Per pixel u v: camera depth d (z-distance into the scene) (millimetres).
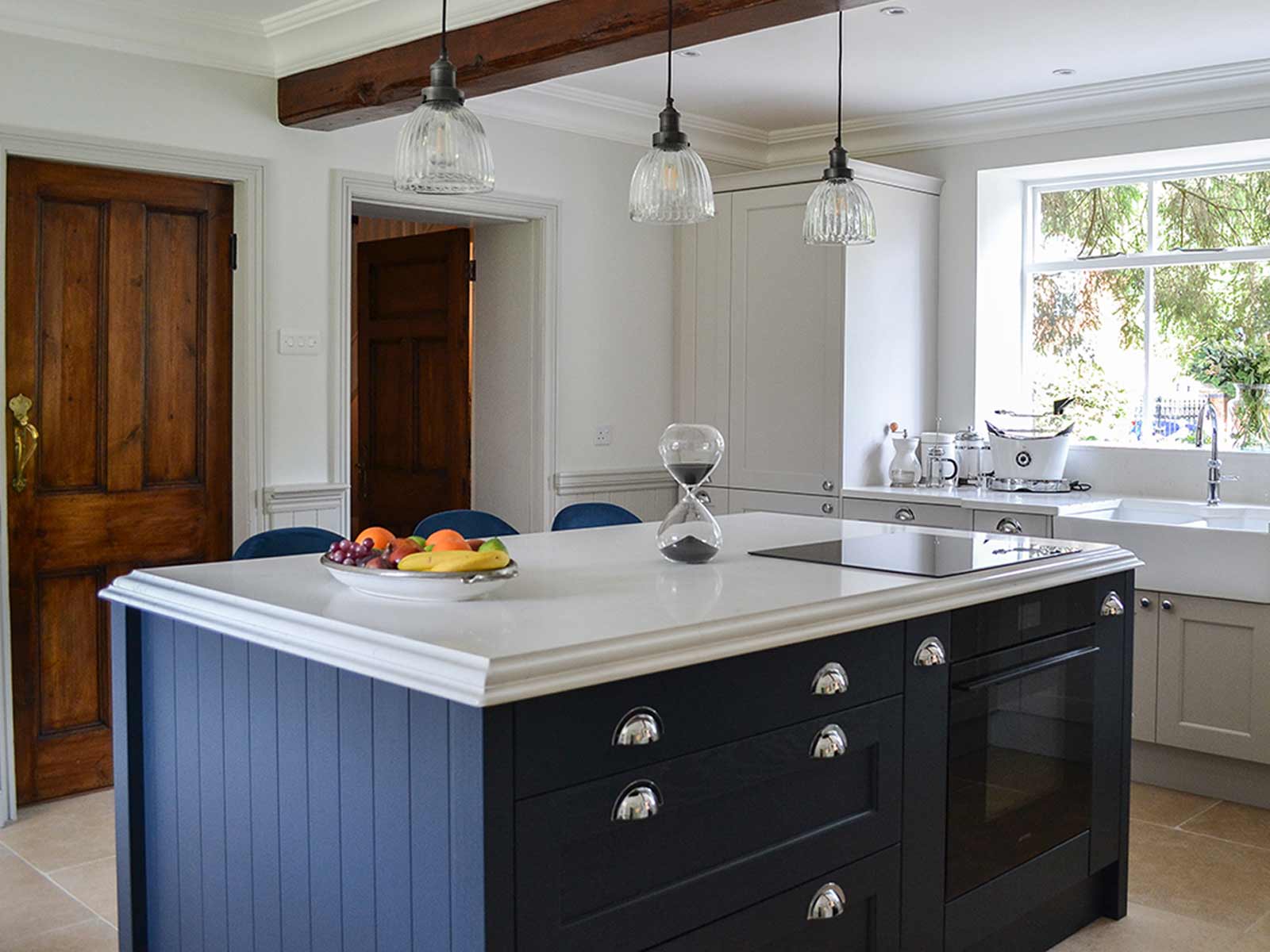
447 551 2240
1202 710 4004
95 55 3869
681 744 1989
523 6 3439
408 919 1863
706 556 2699
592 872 1879
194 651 2332
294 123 4246
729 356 5449
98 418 4047
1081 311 5434
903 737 2438
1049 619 2832
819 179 5035
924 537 3215
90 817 3826
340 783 1985
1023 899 2777
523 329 5230
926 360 5441
